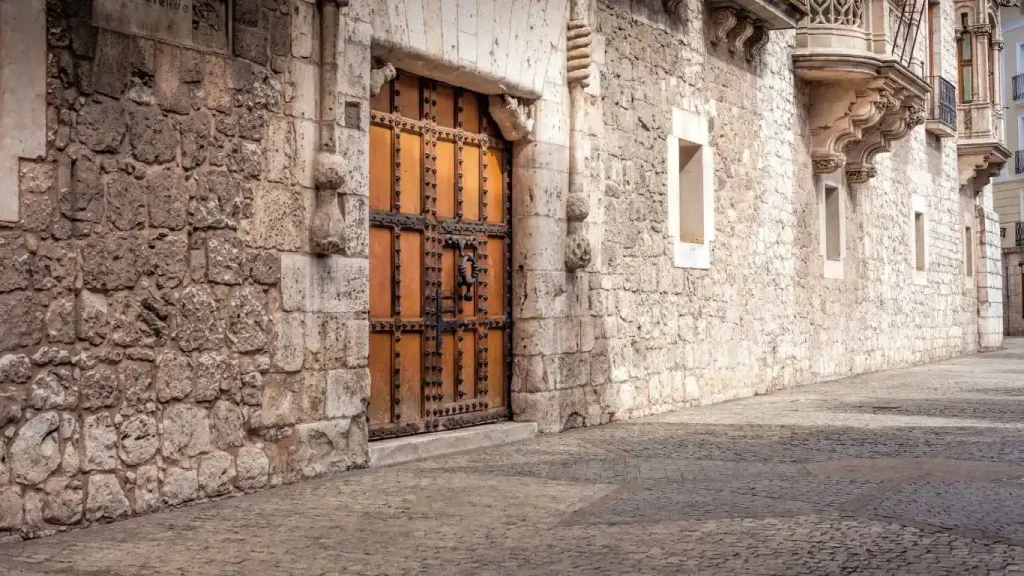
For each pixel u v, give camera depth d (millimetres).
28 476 5688
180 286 6609
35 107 5797
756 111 15094
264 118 7227
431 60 8789
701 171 13469
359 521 5961
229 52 6984
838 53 16234
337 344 7730
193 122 6723
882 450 8734
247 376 7031
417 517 6051
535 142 10172
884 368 20562
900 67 16797
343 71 7785
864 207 19703
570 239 10516
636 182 11875
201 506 6555
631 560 4961
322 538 5527
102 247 6141
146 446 6348
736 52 14469
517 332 10164
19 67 5723
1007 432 9938
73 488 5906
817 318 17281
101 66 6152
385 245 8727
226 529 5805
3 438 5582
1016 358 24312
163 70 6539
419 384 9055
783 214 15984
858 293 19297
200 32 6789
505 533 5598
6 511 5551
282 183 7352
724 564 4859
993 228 29797
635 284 11789
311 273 7551
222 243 6891
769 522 5785
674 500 6496
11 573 4859
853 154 18609
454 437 8953
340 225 7637
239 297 7000
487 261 9945
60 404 5879
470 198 9758
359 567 4898
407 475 7605
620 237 11508
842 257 18484
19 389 5676
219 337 6852
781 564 4840
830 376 17734
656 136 12344
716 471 7664
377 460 8102
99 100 6145
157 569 4902
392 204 8805
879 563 4844
